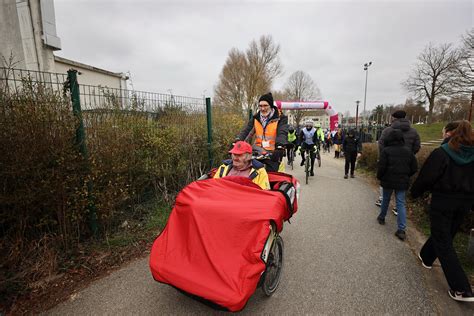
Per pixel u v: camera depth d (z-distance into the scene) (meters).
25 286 2.77
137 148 4.56
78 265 3.20
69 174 3.25
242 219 2.31
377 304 2.65
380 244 3.92
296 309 2.58
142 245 3.76
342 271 3.22
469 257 3.32
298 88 50.84
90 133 3.69
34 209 3.08
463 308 2.61
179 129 5.82
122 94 4.79
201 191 2.68
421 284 2.97
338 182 8.10
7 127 2.81
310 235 4.23
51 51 7.78
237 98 33.38
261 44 32.09
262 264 2.17
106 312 2.54
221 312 2.52
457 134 2.75
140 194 4.77
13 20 7.27
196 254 2.23
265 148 4.03
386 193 4.51
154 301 2.68
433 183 2.85
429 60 33.09
